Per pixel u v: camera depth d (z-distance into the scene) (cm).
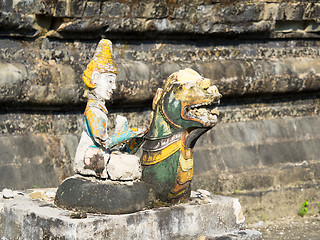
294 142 1197
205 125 705
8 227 708
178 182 713
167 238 689
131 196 670
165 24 1052
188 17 1073
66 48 983
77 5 941
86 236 624
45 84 911
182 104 711
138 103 1034
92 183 677
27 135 923
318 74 1227
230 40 1176
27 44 946
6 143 893
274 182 1111
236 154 1104
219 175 1048
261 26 1165
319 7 1223
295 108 1256
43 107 939
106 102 978
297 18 1202
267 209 1090
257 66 1155
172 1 1044
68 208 677
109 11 984
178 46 1112
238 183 1062
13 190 841
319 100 1298
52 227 643
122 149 746
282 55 1250
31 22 920
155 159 717
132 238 659
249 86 1138
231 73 1114
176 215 699
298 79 1203
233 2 1114
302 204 1138
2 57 920
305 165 1170
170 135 716
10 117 914
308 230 1015
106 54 709
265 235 969
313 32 1269
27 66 904
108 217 646
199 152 1062
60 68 938
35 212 670
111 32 1007
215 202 744
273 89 1180
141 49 1068
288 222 1080
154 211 682
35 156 909
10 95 881
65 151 947
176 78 732
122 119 721
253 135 1152
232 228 753
